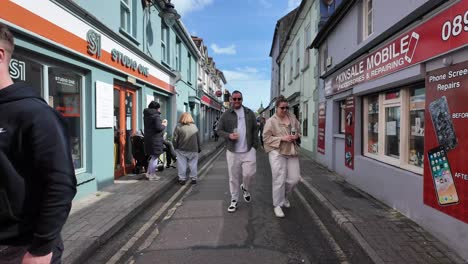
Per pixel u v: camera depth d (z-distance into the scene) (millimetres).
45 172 1477
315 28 11773
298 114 16188
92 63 6246
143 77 9133
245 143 5430
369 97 6988
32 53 4707
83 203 5508
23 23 4242
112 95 7156
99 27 6340
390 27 5113
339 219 4773
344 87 7844
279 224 4879
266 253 3844
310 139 12844
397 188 5109
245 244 4121
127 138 8578
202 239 4293
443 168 3762
